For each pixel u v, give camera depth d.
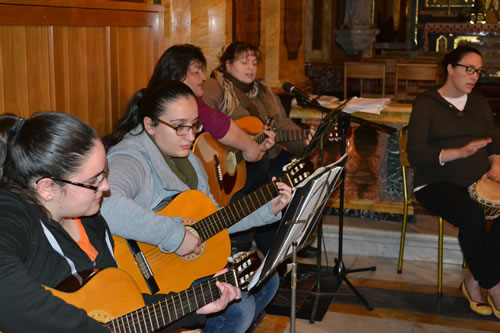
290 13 7.78
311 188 1.96
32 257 1.59
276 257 2.05
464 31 12.05
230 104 3.56
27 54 2.46
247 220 2.60
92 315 1.73
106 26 3.01
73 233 1.79
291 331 2.26
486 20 12.35
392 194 4.38
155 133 2.38
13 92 2.40
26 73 2.46
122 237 2.18
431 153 3.49
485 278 3.24
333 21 11.58
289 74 7.89
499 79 10.84
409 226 4.27
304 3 8.41
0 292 1.41
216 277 2.08
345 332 3.18
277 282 2.70
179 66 3.03
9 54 2.36
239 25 6.20
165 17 4.33
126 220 2.12
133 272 2.21
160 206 2.38
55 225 1.65
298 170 2.71
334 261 3.86
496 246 3.25
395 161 4.33
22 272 1.44
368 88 11.83
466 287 3.48
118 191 2.16
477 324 3.29
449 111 3.61
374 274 3.92
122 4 3.09
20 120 1.58
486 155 3.62
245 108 3.63
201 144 3.11
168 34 4.34
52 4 2.55
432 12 13.62
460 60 3.52
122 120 2.43
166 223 2.19
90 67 2.90
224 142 3.13
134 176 2.27
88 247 1.84
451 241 4.05
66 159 1.55
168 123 2.34
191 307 1.96
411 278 3.87
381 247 4.20
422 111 3.60
